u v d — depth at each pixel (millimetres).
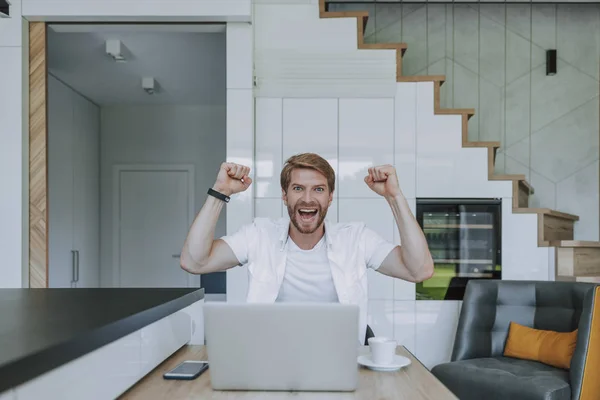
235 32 3539
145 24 3557
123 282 6488
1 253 3432
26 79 3508
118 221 6516
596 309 2672
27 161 3512
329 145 3676
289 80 3629
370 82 3645
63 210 5301
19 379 896
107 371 1240
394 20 5012
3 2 1864
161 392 1361
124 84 5457
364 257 2182
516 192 3688
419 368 1598
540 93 5035
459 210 3689
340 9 5027
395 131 3686
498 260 3684
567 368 2809
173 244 6512
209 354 1353
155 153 6539
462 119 3684
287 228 2172
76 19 3492
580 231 5004
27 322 1275
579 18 5039
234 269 3480
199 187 6523
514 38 5039
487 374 2742
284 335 1329
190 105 6535
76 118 5734
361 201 3664
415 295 3678
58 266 5145
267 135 3666
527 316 3229
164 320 1629
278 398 1307
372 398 1304
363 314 2133
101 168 6531
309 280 2150
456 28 5031
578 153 5031
